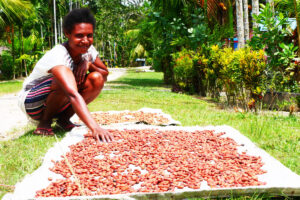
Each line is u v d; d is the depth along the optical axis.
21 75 23.58
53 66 3.68
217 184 2.51
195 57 9.88
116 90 11.16
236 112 6.44
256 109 6.36
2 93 11.44
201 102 8.30
